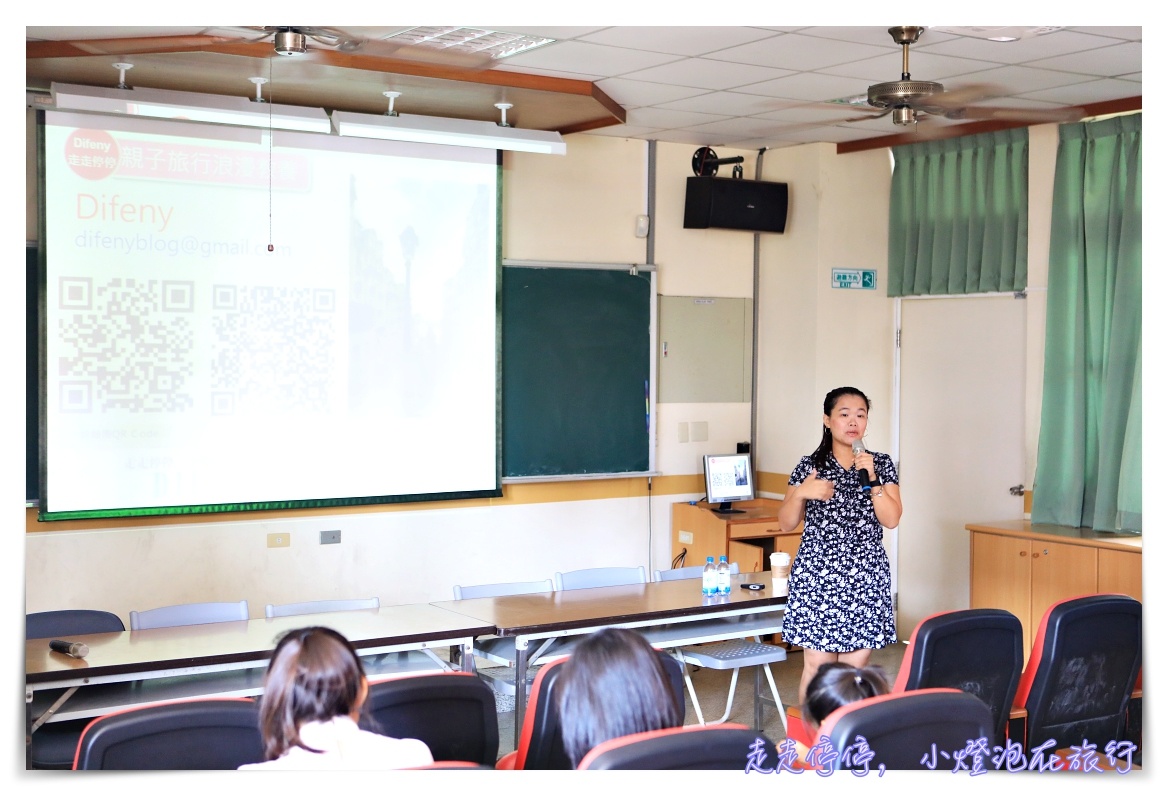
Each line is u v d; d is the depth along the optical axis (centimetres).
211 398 566
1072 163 615
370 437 612
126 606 550
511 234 664
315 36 419
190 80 531
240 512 578
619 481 709
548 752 297
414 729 290
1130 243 585
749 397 758
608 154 698
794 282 732
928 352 720
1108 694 375
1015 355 665
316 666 245
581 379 686
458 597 493
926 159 710
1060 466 626
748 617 521
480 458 647
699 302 738
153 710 258
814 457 433
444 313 634
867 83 555
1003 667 350
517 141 565
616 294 698
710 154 724
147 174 546
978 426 688
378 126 532
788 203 733
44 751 369
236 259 571
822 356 717
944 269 702
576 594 494
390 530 623
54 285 525
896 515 420
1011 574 612
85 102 480
